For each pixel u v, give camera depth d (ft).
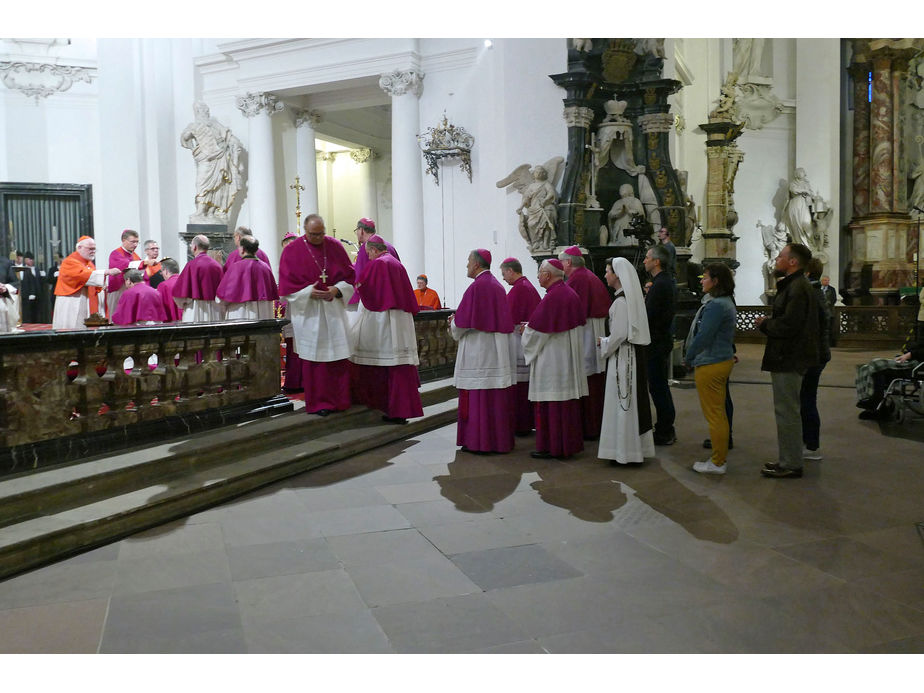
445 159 51.21
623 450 19.66
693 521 15.39
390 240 78.07
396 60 51.13
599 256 43.80
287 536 14.58
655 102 44.24
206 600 11.67
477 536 14.56
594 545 14.03
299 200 56.39
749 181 69.67
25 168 58.03
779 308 18.42
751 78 68.59
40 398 15.69
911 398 29.09
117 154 58.65
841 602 11.49
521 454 21.66
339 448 20.97
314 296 22.03
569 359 20.81
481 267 21.50
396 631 10.62
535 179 44.45
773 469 18.83
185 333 19.08
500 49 47.19
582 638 10.39
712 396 18.78
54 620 10.99
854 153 67.15
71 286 29.07
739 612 11.18
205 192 57.57
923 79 66.23
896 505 16.35
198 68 59.88
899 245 65.31
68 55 58.54
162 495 15.52
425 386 29.63
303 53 54.19
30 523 13.65
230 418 20.54
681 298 41.39
